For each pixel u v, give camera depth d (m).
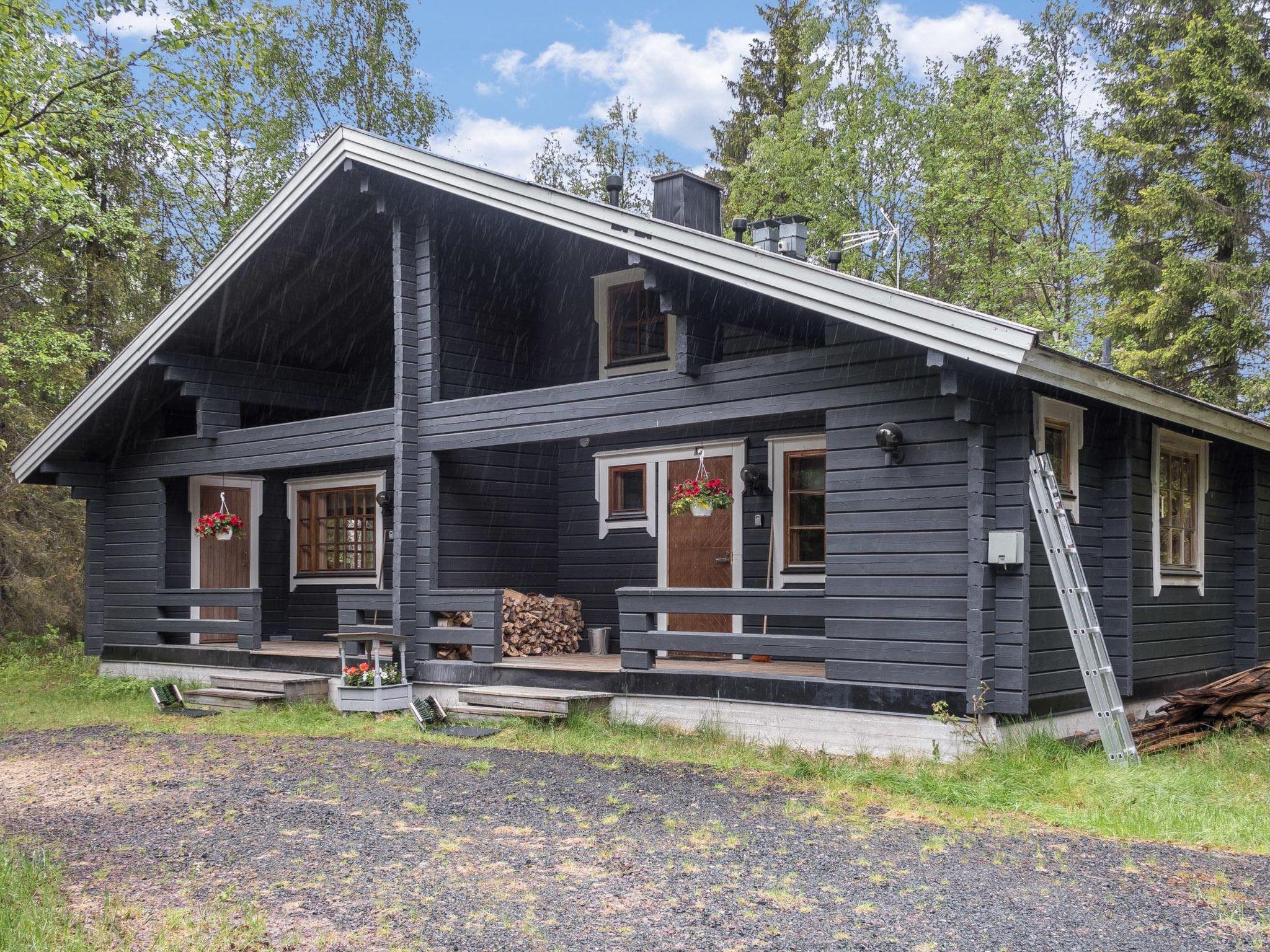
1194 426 9.49
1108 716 7.63
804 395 8.36
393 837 6.02
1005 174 22.08
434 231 11.00
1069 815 6.30
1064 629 8.28
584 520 12.22
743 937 4.34
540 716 9.34
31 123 10.25
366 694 10.38
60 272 19.19
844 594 8.12
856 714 8.02
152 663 13.48
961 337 7.00
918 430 7.81
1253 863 5.42
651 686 9.22
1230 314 19.72
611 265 11.75
